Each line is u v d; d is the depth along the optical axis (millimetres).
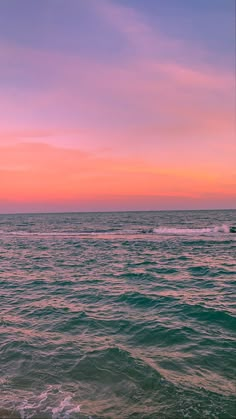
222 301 9984
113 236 37625
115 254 22547
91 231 46250
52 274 15398
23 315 8945
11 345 6711
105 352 6285
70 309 9461
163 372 5430
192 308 9203
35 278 14461
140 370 5512
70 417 4207
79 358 6031
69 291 11828
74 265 18031
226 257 19938
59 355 6184
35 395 4781
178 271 15516
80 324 8062
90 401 4613
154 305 9695
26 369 5625
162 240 31672
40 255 22656
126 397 4707
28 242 32469
